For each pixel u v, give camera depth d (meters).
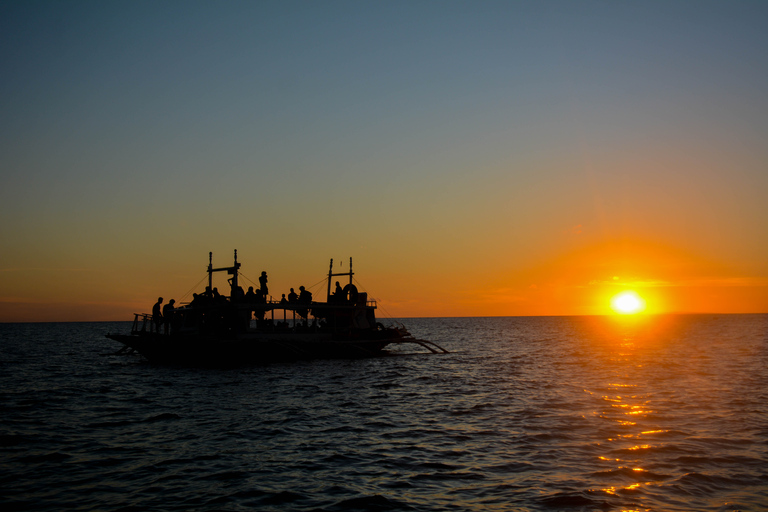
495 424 21.81
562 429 20.67
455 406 26.17
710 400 26.78
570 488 14.09
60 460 17.06
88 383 35.59
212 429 21.41
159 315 47.84
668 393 29.28
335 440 19.45
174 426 22.03
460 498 13.55
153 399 28.88
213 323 45.19
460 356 57.88
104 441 19.52
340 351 52.00
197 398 29.16
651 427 20.83
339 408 25.91
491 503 13.20
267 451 18.00
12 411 25.53
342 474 15.49
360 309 54.47
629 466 15.85
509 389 31.86
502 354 61.06
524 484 14.47
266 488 14.38
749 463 16.02
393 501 13.39
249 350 45.06
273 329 47.50
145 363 49.81
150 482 14.91
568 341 91.25
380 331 54.72
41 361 53.31
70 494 14.00
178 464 16.56
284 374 40.50
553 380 35.97
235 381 36.34
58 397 29.70
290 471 15.80
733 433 19.67
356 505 13.16
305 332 50.31
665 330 142.12
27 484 14.79
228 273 45.38
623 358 53.25
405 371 42.66
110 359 55.72
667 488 14.03
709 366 44.03
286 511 12.84
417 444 18.77
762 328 147.50
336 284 53.78
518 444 18.53
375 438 19.69
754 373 38.56
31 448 18.55
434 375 39.81
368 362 50.09
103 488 14.45
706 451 17.31
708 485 14.23
